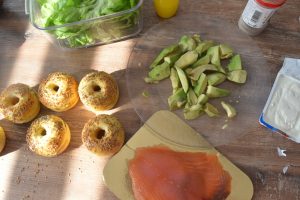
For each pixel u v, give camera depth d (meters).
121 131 0.57
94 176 0.57
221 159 0.56
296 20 0.65
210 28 0.66
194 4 0.68
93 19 0.57
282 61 0.62
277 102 0.57
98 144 0.55
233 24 0.66
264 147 0.57
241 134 0.58
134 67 0.64
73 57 0.65
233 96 0.61
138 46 0.65
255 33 0.64
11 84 0.64
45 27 0.57
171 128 0.59
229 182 0.55
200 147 0.57
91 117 0.61
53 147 0.56
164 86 0.62
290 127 0.56
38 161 0.58
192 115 0.59
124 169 0.57
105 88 0.58
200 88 0.59
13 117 0.58
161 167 0.56
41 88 0.59
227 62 0.63
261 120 0.58
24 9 0.70
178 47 0.63
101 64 0.65
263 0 0.54
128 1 0.58
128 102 0.61
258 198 0.54
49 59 0.66
